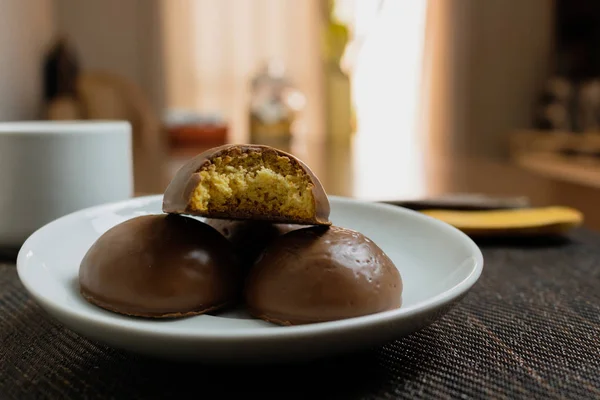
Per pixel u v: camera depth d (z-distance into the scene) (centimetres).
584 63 130
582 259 34
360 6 136
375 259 22
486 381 19
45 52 111
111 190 34
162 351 17
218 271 22
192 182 21
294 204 22
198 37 142
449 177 68
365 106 142
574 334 23
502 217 39
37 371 19
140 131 116
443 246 26
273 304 21
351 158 83
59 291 22
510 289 28
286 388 18
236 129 145
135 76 140
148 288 21
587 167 99
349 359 20
